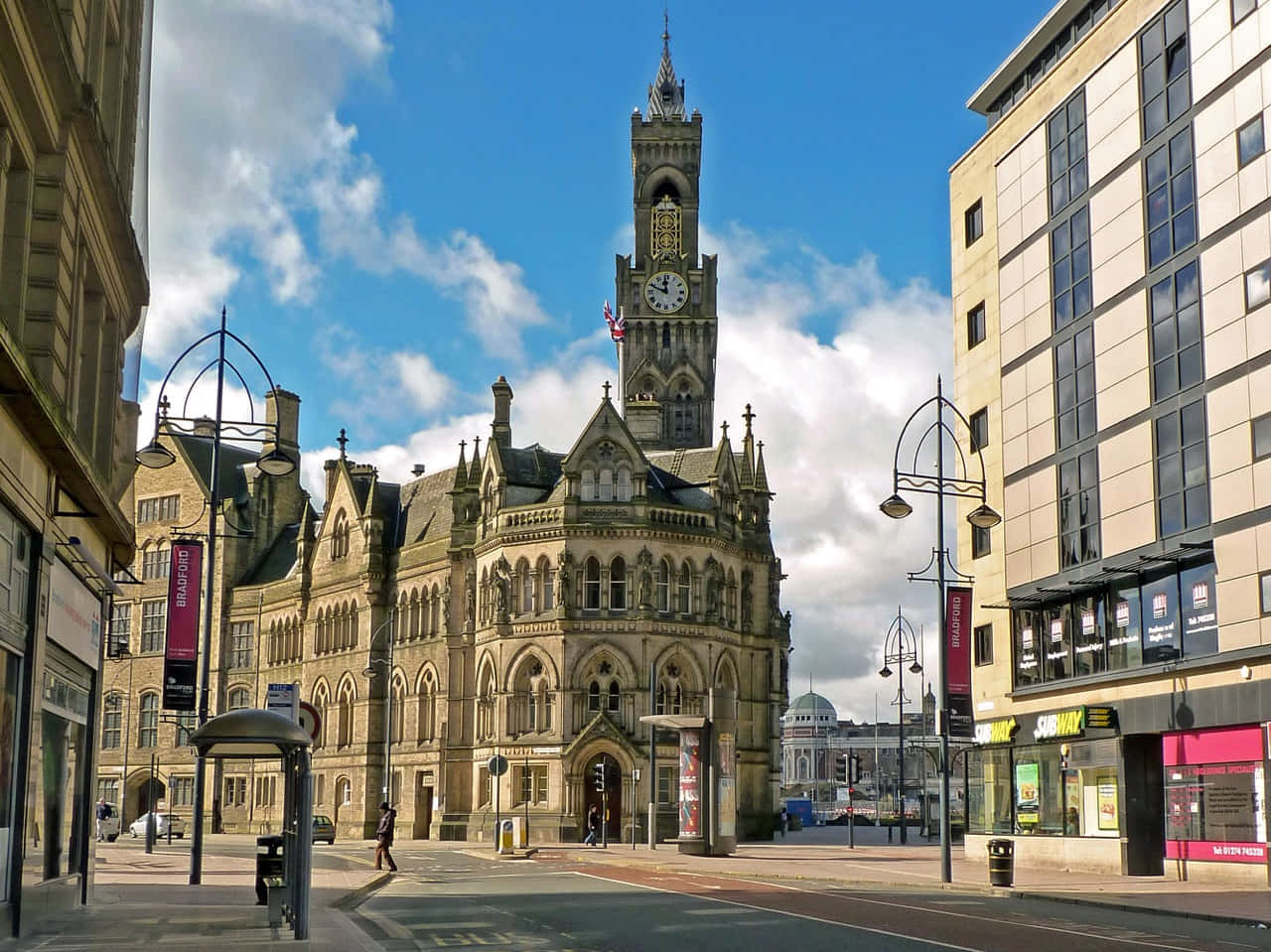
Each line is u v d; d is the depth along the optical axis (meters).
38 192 28.55
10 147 26.58
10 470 25.55
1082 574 53.22
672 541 86.56
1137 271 50.97
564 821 82.44
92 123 29.48
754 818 89.94
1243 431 44.53
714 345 137.25
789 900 36.19
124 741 117.31
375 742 99.19
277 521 120.75
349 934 26.52
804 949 24.17
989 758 60.88
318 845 85.56
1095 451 53.00
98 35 32.69
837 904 34.81
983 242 63.50
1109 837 50.41
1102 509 52.25
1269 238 43.84
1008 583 59.12
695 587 87.44
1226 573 44.84
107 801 117.19
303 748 26.48
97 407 35.47
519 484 90.75
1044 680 56.41
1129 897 37.62
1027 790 57.28
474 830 87.56
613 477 86.56
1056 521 55.56
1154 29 50.84
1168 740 48.00
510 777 85.38
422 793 94.06
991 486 61.31
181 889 39.28
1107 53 53.78
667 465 95.00
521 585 87.62
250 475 120.06
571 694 84.00
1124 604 50.91
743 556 92.31
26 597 27.89
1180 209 48.62
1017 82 64.06
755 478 95.88
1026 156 59.78
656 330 136.50
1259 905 35.06
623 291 137.62
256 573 117.81
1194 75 48.28
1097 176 54.00
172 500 118.69
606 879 46.62
